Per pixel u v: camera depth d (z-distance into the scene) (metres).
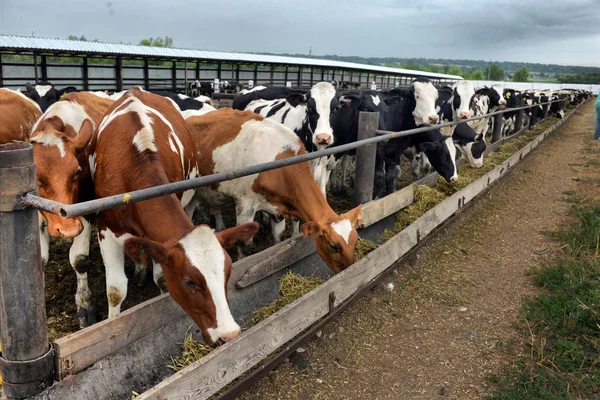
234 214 7.27
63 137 3.88
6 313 2.24
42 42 19.75
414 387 3.49
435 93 8.27
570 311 4.25
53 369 2.52
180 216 3.21
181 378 2.52
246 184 4.97
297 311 3.46
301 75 36.22
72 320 4.23
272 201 4.93
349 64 41.66
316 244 4.55
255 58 29.80
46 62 21.00
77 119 4.59
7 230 2.14
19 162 2.09
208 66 30.11
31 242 2.21
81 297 4.13
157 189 2.56
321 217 4.56
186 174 4.54
